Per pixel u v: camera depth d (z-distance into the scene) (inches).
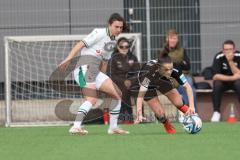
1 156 954.1
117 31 1246.3
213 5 1855.3
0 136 1288.1
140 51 1742.1
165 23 1839.3
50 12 1873.8
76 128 1267.2
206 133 1272.1
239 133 1268.5
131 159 897.5
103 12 1870.1
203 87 1752.0
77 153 973.2
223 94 1763.0
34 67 1782.7
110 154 954.7
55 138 1211.9
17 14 1870.1
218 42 1857.8
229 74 1717.5
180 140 1132.5
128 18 1854.1
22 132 1398.9
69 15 1876.2
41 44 1788.9
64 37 1765.5
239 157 905.5
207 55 1852.9
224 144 1067.3
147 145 1062.4
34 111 1754.4
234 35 1863.9
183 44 1851.6
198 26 1850.4
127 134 1273.4
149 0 1835.6
